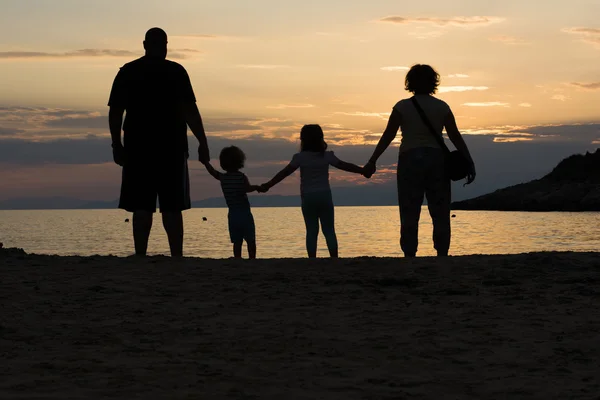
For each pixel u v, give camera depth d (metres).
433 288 5.75
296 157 8.22
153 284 5.93
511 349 3.91
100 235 63.16
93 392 3.11
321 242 47.12
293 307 5.09
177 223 7.69
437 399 3.06
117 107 7.42
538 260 6.75
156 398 3.04
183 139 7.57
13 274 6.39
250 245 9.23
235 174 9.07
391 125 7.52
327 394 3.12
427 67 7.49
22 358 3.71
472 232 54.22
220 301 5.30
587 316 4.71
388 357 3.76
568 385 3.24
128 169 7.49
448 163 7.38
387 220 99.06
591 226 62.06
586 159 143.50
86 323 4.59
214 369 3.52
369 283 5.95
